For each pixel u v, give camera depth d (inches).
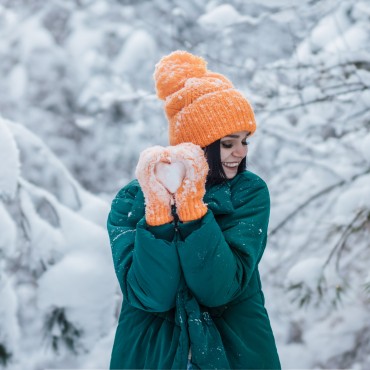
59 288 119.0
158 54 255.8
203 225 62.6
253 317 69.7
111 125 251.6
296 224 174.7
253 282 71.8
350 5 155.4
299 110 164.9
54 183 206.1
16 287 170.7
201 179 63.8
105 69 273.1
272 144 193.6
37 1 282.7
